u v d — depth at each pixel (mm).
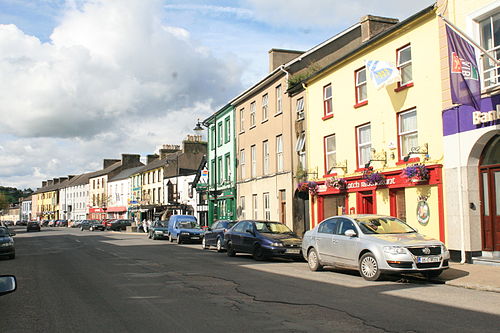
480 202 13734
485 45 13531
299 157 24641
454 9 14289
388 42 17500
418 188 15664
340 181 19656
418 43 15906
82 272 13484
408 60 16703
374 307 7816
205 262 16031
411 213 15977
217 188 37719
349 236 11492
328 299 8578
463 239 13695
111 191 80125
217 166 38031
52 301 8883
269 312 7547
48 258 18641
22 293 9844
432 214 15070
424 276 11180
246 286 10289
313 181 22062
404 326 6496
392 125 17172
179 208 48250
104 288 10375
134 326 6766
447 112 14477
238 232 18203
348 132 19891
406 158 16125
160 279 11680
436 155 14977
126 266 14891
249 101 31531
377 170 17641
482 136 13195
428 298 8617
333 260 12156
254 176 30656
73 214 100250
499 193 13242
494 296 8844
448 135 14391
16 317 7527
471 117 13531
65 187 105562
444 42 14727
